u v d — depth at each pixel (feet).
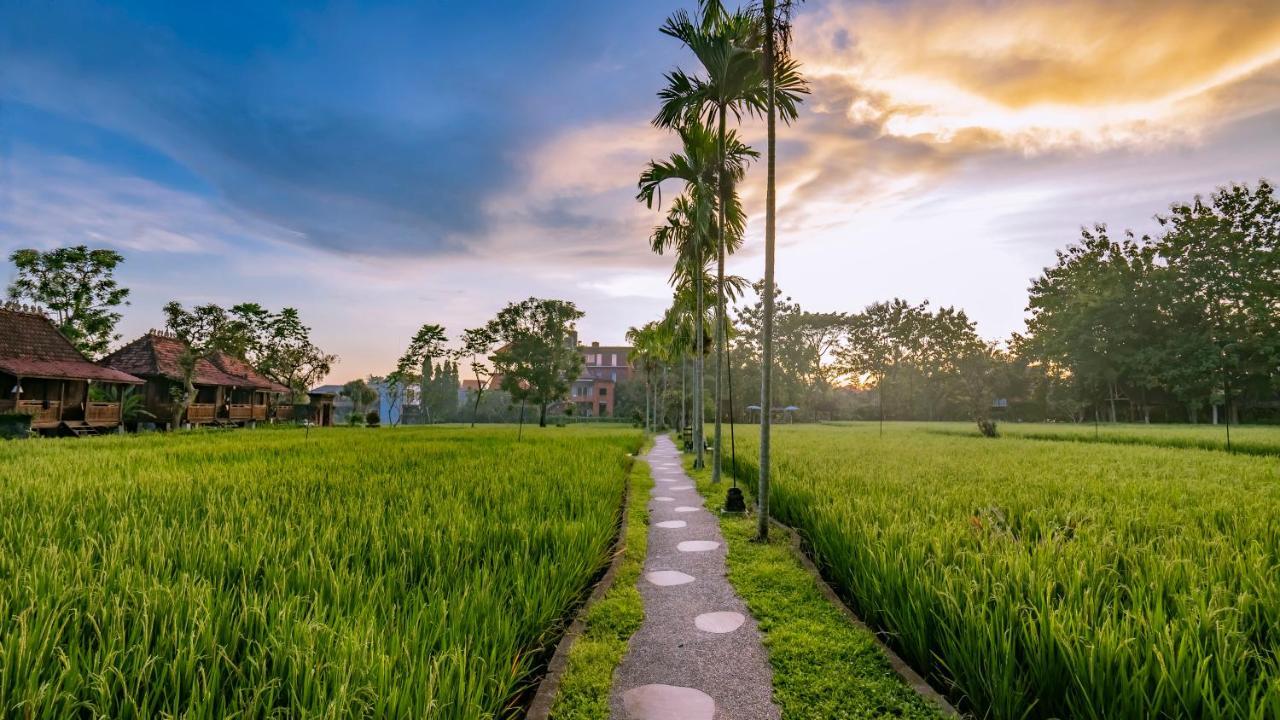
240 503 22.91
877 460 44.96
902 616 12.86
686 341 63.41
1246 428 113.09
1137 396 166.61
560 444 65.51
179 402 97.04
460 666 8.52
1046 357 183.01
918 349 241.96
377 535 16.83
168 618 10.13
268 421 130.62
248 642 9.23
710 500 35.27
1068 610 10.20
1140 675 8.26
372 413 147.84
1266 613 10.41
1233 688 8.24
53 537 16.30
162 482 27.99
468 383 293.64
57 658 8.75
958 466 39.83
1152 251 156.46
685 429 106.22
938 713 10.41
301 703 7.95
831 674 12.09
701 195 43.01
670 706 11.10
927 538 15.55
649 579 19.56
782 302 230.07
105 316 114.21
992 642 9.84
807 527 22.94
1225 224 144.46
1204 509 20.97
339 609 10.86
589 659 12.96
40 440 60.90
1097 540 15.42
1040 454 52.85
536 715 10.47
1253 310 135.95
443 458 46.11
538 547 17.97
